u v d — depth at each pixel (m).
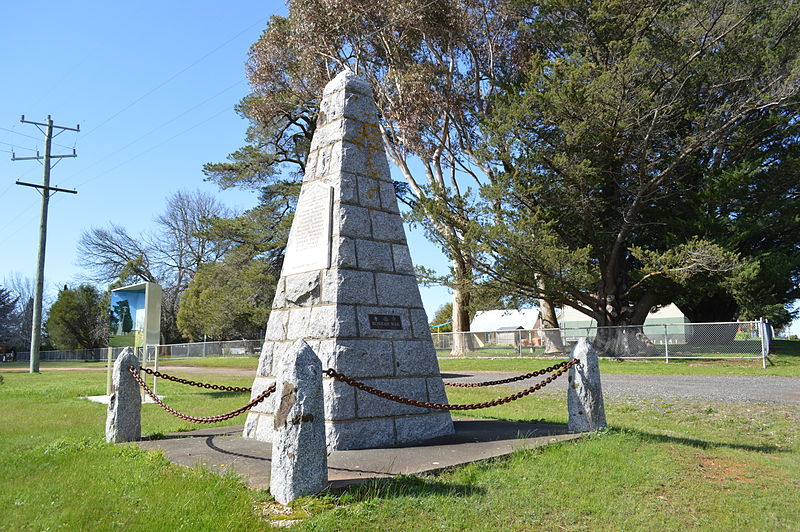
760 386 14.72
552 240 22.39
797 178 24.48
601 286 26.91
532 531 4.34
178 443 7.12
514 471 5.67
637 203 24.73
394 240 7.86
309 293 7.38
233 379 20.53
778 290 25.97
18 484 5.21
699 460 6.64
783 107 23.77
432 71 26.48
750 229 24.00
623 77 20.78
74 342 56.84
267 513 4.36
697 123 23.11
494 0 27.33
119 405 7.35
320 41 26.27
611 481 5.57
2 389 17.00
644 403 11.95
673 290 25.08
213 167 38.47
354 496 4.66
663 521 4.66
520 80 26.97
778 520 4.79
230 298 41.56
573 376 7.68
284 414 4.72
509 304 27.80
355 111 8.01
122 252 52.59
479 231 22.72
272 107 31.73
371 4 25.11
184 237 54.00
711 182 24.23
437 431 7.38
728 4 22.23
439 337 31.67
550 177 23.83
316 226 7.64
